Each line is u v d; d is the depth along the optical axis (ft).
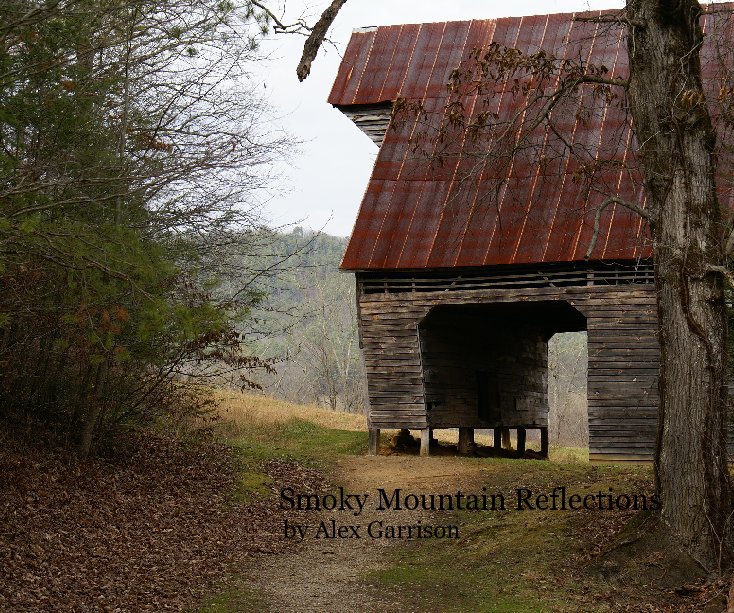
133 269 37.50
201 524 50.31
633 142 71.36
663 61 39.42
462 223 72.33
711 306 38.11
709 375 37.88
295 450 75.66
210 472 61.21
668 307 38.93
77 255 35.40
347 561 46.24
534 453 96.27
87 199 37.73
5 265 37.70
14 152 43.80
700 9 39.68
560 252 68.28
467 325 82.84
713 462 37.58
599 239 68.03
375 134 83.05
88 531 43.88
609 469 62.85
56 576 37.22
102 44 42.91
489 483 61.21
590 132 73.31
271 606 38.17
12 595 33.73
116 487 52.08
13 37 38.86
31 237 34.78
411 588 40.86
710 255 38.24
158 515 49.67
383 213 74.49
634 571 38.06
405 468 67.77
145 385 58.59
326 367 171.53
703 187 38.78
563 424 194.49
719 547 36.86
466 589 40.19
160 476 57.31
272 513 55.57
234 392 115.44
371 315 73.97
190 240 58.44
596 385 67.72
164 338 53.98
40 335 49.67
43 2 38.40
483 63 48.08
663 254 39.14
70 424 56.13
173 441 66.80
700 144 38.93
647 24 39.65
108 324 36.40
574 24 83.05
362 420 103.45
